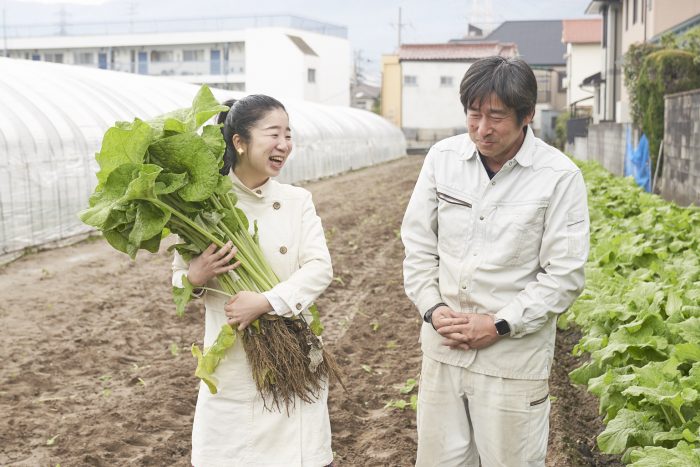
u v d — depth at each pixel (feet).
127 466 15.62
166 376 20.93
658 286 17.16
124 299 29.96
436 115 166.30
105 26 214.90
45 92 46.91
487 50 166.91
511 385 10.41
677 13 74.33
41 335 24.93
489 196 10.32
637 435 12.85
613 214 32.91
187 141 9.79
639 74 53.88
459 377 10.71
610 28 99.71
